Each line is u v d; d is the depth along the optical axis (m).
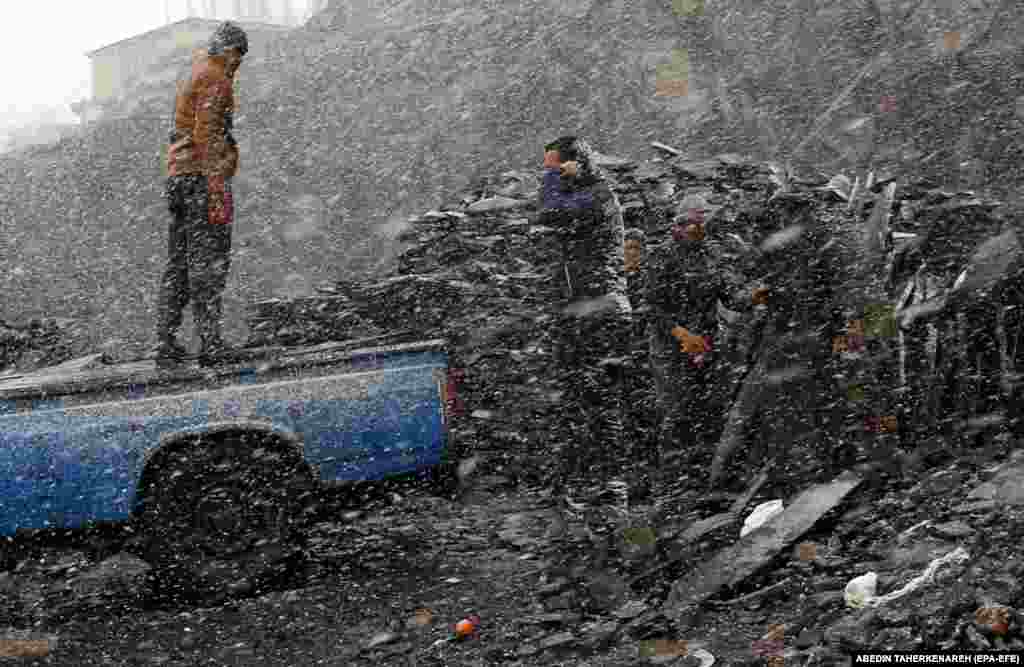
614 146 20.98
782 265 5.77
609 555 4.66
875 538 4.50
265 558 5.23
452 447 5.57
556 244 5.05
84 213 24.09
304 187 23.64
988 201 8.10
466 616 4.70
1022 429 5.68
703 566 4.46
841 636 3.41
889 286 6.24
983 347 5.95
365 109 24.62
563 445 5.02
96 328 20.30
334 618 4.86
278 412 5.26
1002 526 4.06
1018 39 17.16
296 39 31.80
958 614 3.31
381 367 5.50
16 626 5.02
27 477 4.98
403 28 27.42
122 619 5.05
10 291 21.69
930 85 17.47
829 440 5.43
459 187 22.08
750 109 19.58
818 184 9.17
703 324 6.54
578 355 5.01
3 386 5.61
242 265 21.86
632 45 21.50
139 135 24.78
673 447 6.21
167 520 5.14
